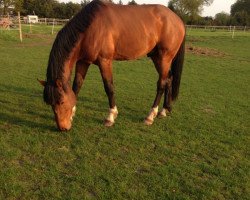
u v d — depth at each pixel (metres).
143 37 5.58
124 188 3.74
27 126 5.47
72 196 3.55
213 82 10.57
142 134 5.40
